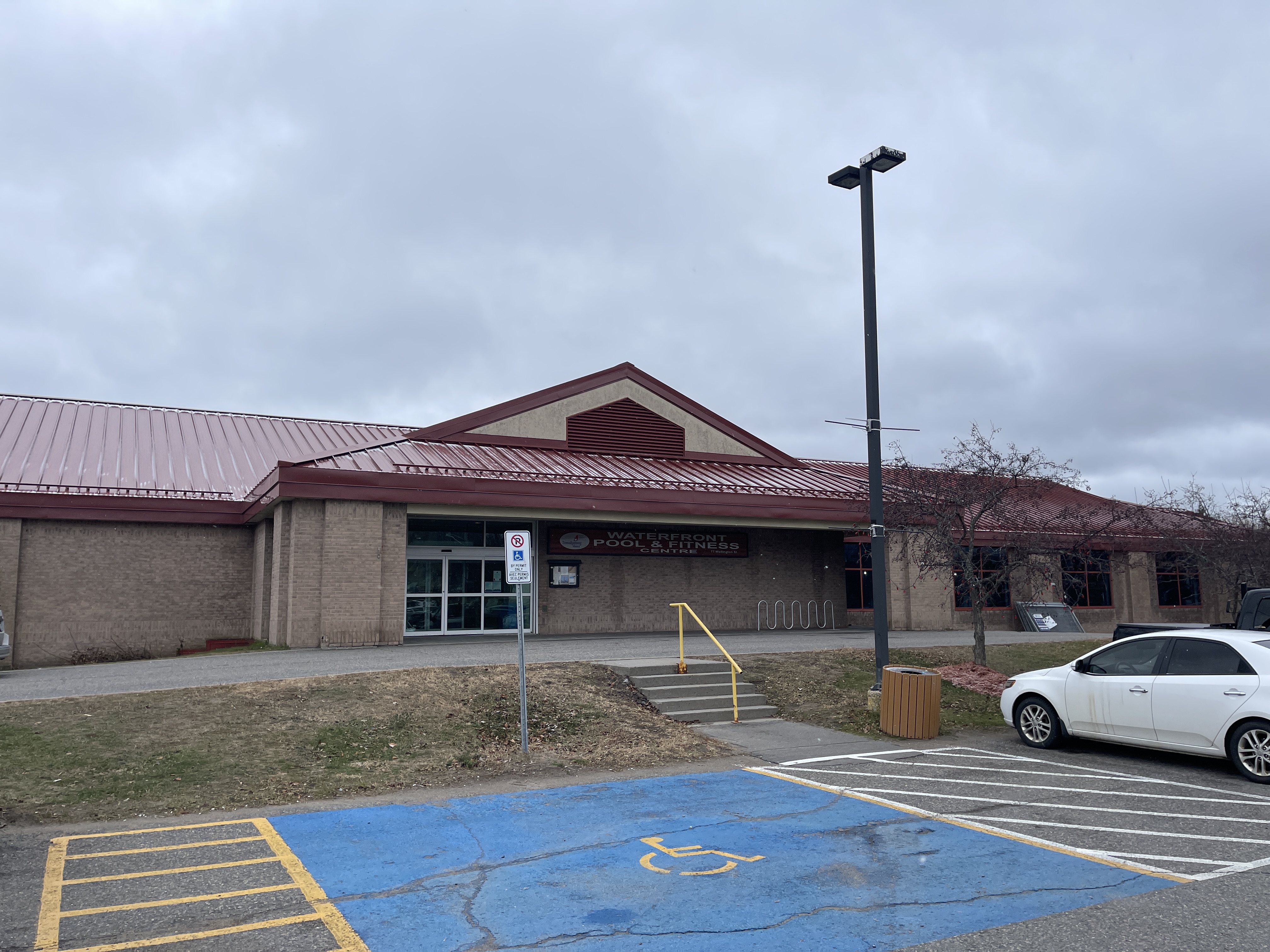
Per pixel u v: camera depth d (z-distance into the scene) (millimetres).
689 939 5238
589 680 13852
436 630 22109
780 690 14984
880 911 5676
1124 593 32031
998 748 11570
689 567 25016
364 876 6434
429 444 22688
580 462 23438
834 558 27109
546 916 5625
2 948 5137
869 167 13844
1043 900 5848
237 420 29234
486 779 9727
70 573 21453
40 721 10414
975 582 16781
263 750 10008
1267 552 22953
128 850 7086
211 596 22750
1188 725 9977
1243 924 5402
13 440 23750
